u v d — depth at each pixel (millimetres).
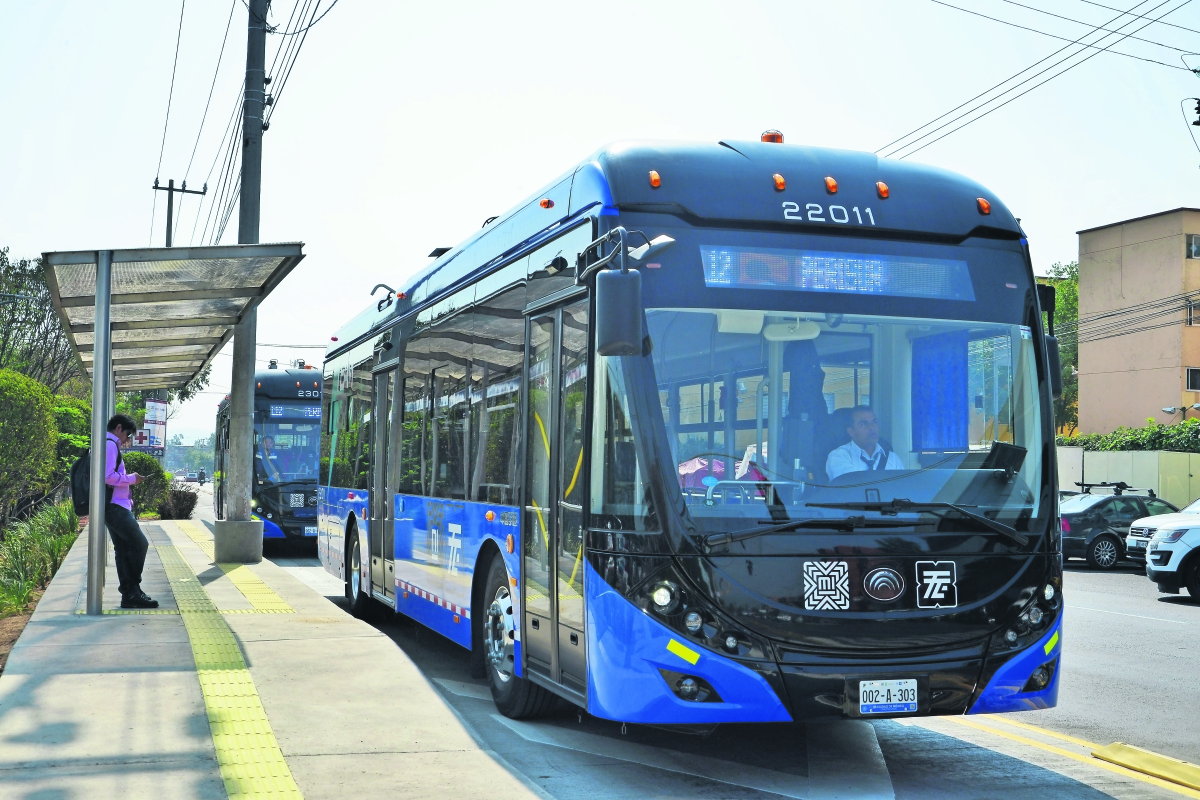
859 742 7312
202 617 10789
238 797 5277
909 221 6391
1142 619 13898
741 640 5570
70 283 11477
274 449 24703
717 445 5785
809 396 5977
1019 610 5914
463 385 8938
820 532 5711
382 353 12055
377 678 8023
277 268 11406
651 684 5598
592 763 6590
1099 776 6504
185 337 15891
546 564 6820
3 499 25672
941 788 6207
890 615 5715
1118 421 43969
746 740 7293
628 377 5879
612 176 6223
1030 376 6348
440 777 5750
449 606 9039
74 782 5434
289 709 7082
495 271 8250
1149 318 42812
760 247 6137
